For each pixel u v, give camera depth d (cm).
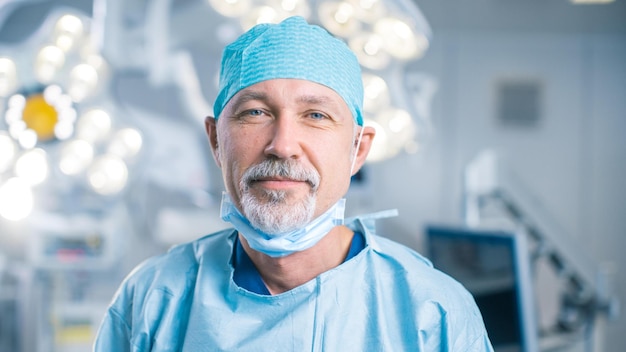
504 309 156
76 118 199
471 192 239
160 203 299
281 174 90
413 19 187
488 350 100
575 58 371
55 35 194
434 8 362
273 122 94
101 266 243
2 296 238
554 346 209
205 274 104
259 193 92
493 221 242
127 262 286
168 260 109
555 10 365
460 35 367
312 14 183
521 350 151
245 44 101
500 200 242
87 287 251
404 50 195
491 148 370
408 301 99
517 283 151
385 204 362
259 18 177
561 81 371
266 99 94
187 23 196
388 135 205
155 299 104
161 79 203
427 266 107
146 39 193
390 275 103
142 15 192
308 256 99
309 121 95
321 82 96
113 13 186
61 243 240
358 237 106
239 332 97
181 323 103
